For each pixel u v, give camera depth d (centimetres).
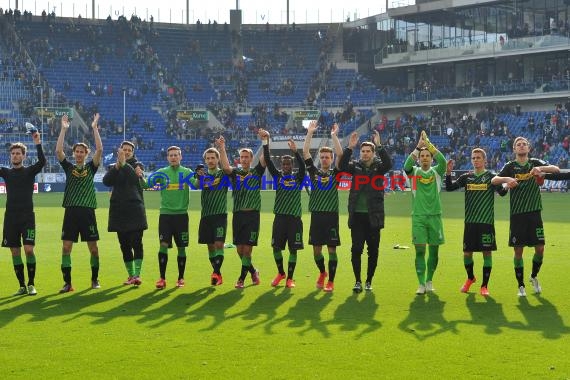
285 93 6788
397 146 5853
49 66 6494
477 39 6250
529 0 5972
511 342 855
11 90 6072
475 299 1123
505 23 6094
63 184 5459
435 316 998
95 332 911
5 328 933
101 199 4319
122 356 802
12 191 1186
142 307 1070
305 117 6194
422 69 6731
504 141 5456
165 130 6284
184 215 1268
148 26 7088
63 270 1211
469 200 1177
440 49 6384
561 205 3444
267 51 7162
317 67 7012
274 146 6138
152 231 2295
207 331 915
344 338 877
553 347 832
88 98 6369
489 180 1171
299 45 7162
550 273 1366
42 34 6756
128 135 6094
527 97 5809
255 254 1689
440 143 5912
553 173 1135
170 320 979
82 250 1756
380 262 1528
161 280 1244
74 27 6869
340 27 7112
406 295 1158
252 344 851
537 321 964
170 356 802
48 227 2438
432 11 6384
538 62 6106
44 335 895
